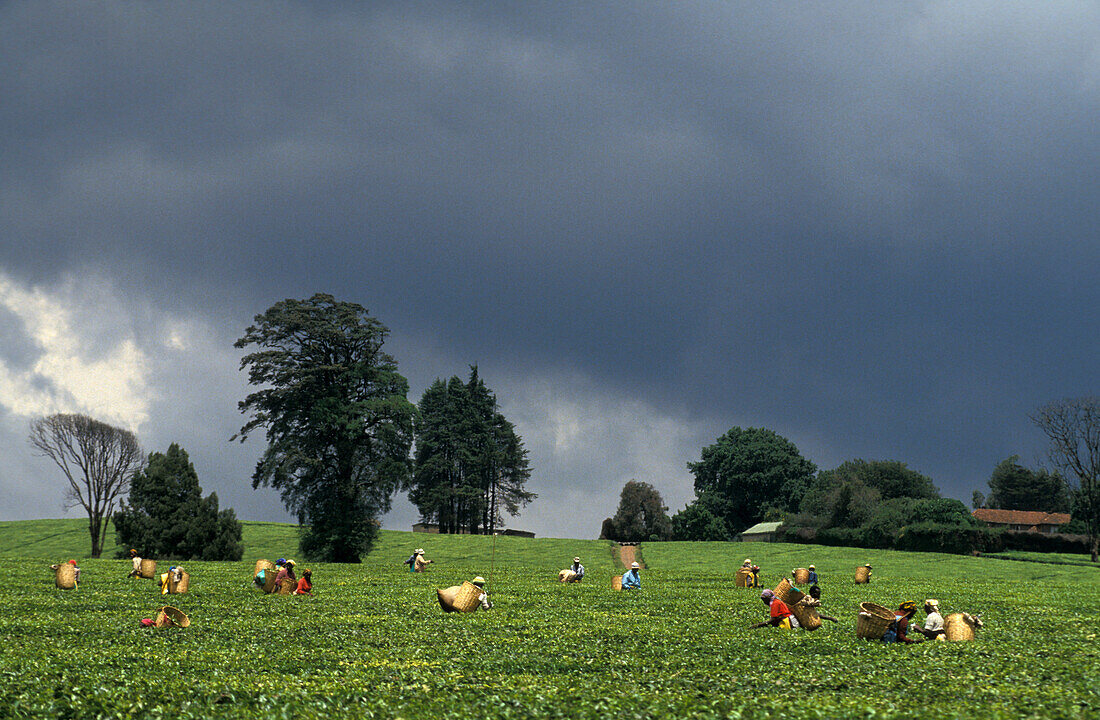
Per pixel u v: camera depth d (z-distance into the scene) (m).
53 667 16.33
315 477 78.25
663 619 27.16
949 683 14.59
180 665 16.95
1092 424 104.38
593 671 16.67
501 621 26.20
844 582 53.75
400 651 19.27
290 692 14.00
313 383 80.25
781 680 15.02
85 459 92.56
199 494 75.12
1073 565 87.75
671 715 11.95
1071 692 13.38
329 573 52.00
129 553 73.56
